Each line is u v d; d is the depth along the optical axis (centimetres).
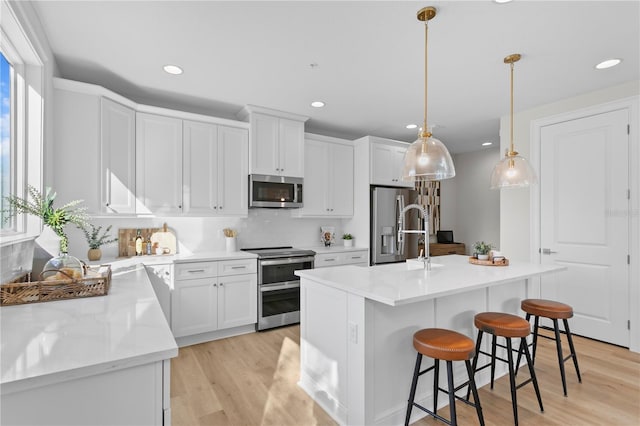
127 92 319
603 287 319
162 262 297
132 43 229
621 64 263
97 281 162
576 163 337
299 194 397
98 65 262
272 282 355
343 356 194
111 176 283
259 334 341
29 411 83
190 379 245
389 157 460
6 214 179
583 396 223
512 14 196
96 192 270
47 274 163
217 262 325
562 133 347
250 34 218
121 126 293
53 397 85
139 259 308
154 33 217
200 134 342
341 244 482
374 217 437
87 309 138
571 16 198
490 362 247
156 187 317
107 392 91
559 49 238
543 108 362
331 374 204
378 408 185
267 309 352
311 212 421
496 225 574
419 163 200
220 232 384
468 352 160
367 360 179
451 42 228
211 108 369
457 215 642
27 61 197
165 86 305
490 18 200
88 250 304
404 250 462
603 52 243
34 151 203
